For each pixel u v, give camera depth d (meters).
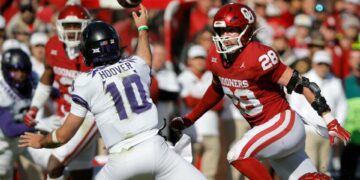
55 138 22.50
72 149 27.81
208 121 32.12
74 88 22.41
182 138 23.67
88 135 27.73
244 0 41.47
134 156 21.98
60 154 27.84
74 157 28.19
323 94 32.91
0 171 28.72
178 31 37.84
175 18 37.69
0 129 28.34
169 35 36.34
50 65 28.89
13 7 39.69
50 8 38.59
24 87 28.83
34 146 22.77
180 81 32.44
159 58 32.41
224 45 22.97
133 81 22.44
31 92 29.28
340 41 41.59
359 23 44.38
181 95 32.22
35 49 33.38
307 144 31.72
